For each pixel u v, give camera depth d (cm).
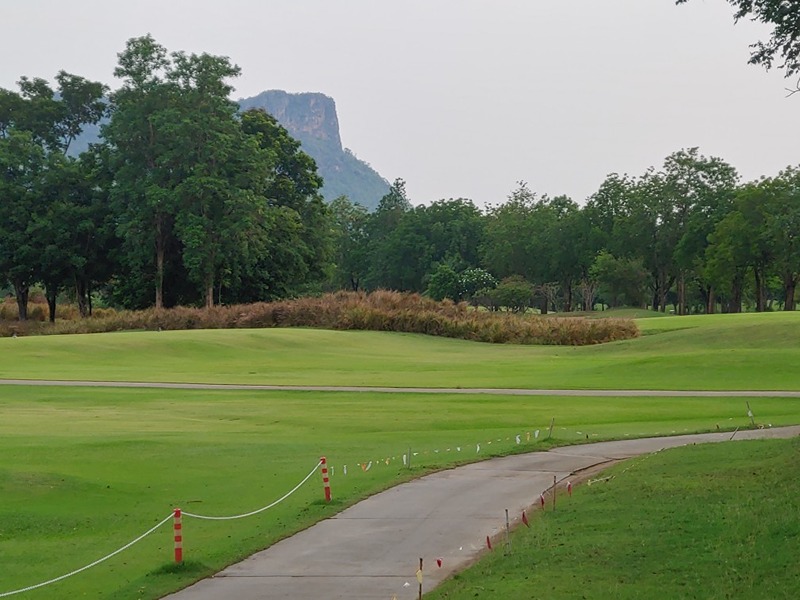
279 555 1423
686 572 1118
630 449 2494
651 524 1392
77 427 2941
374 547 1452
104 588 1285
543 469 2167
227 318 8069
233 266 9031
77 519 1686
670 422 3155
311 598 1195
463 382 4509
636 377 4528
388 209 17225
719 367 4616
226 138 8912
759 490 1509
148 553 1459
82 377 4691
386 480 2023
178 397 3869
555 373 4919
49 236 8988
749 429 2875
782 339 5772
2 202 9019
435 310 8069
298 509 1750
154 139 9200
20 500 1794
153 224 9031
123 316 8088
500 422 3177
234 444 2577
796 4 1748
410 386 4322
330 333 7450
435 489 1922
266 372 5150
